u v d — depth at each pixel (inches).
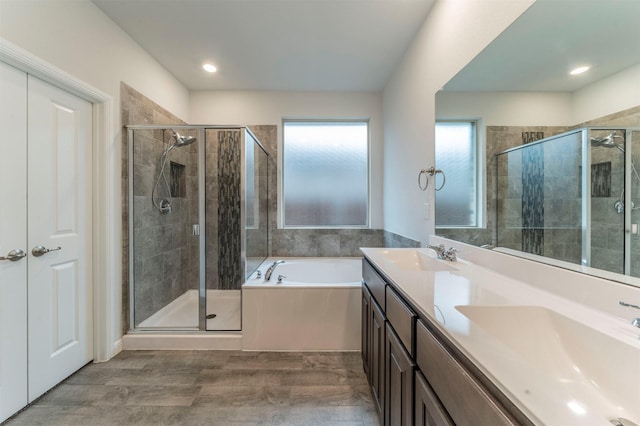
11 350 58.1
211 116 131.8
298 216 139.7
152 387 68.7
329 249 134.4
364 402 63.6
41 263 64.1
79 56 70.7
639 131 29.4
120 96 85.9
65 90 69.5
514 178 48.3
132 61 91.4
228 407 62.0
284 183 139.3
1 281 56.4
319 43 94.2
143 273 95.6
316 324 87.9
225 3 75.9
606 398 24.4
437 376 29.9
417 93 87.2
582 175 36.5
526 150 46.0
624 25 31.6
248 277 100.2
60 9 65.4
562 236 38.7
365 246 134.4
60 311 68.9
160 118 107.8
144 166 96.0
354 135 140.3
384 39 91.6
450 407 27.0
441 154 72.2
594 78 34.8
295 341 87.7
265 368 77.5
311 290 87.8
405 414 38.6
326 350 87.7
